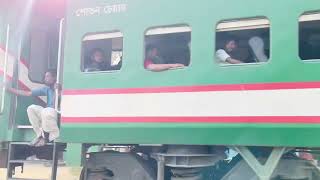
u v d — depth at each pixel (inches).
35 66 318.7
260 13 222.2
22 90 310.7
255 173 233.6
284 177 232.1
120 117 247.0
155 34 246.8
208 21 232.7
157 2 245.4
